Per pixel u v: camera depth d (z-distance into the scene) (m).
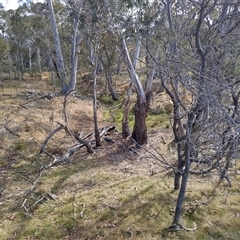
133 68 7.64
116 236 4.06
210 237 3.97
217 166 3.90
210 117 3.61
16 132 8.66
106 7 6.61
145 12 6.05
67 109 11.85
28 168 6.63
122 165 6.75
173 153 7.27
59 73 15.98
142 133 8.00
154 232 4.10
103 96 15.77
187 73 4.14
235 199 4.84
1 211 4.85
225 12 4.15
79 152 7.65
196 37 3.44
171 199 4.90
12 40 22.53
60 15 17.05
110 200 4.99
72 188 5.60
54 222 4.48
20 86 18.78
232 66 3.93
